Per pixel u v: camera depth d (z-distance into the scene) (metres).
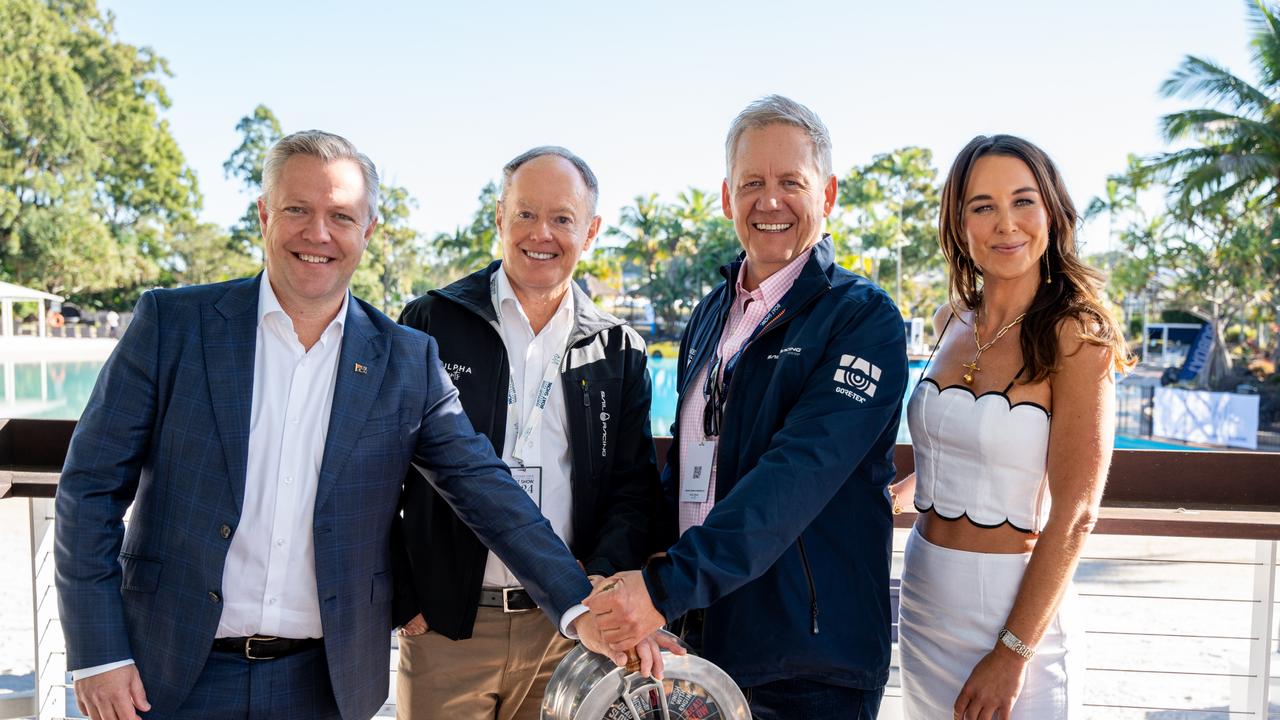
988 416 1.73
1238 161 22.77
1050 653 1.71
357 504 1.69
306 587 1.67
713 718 1.54
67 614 1.54
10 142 43.91
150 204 51.78
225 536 1.59
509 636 2.04
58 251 44.19
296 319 1.69
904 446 2.45
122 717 1.55
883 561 1.75
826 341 1.72
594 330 2.11
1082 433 1.64
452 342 2.05
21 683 3.40
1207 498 2.38
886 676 1.73
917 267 55.31
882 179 55.38
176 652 1.59
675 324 53.31
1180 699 3.55
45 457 2.49
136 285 50.34
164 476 1.61
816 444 1.59
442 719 2.07
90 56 47.88
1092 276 1.72
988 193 1.74
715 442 1.88
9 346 34.59
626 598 1.50
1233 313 28.23
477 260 61.44
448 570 1.98
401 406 1.75
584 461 2.06
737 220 1.88
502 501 1.79
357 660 1.71
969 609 1.75
